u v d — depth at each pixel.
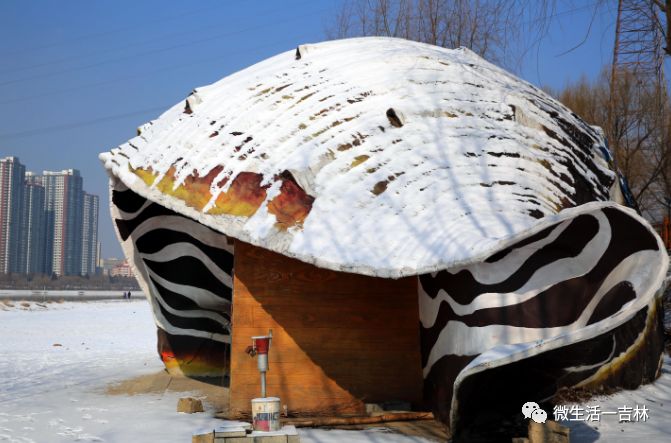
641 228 6.44
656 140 25.44
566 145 10.07
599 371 10.34
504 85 10.86
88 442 7.79
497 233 7.48
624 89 23.19
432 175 8.77
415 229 8.05
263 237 8.47
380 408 8.88
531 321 7.02
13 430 8.58
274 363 9.09
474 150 9.18
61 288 128.25
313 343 9.16
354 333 9.19
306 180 8.88
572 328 6.91
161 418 9.02
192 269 11.88
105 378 13.55
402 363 9.15
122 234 12.40
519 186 8.73
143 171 10.41
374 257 7.79
